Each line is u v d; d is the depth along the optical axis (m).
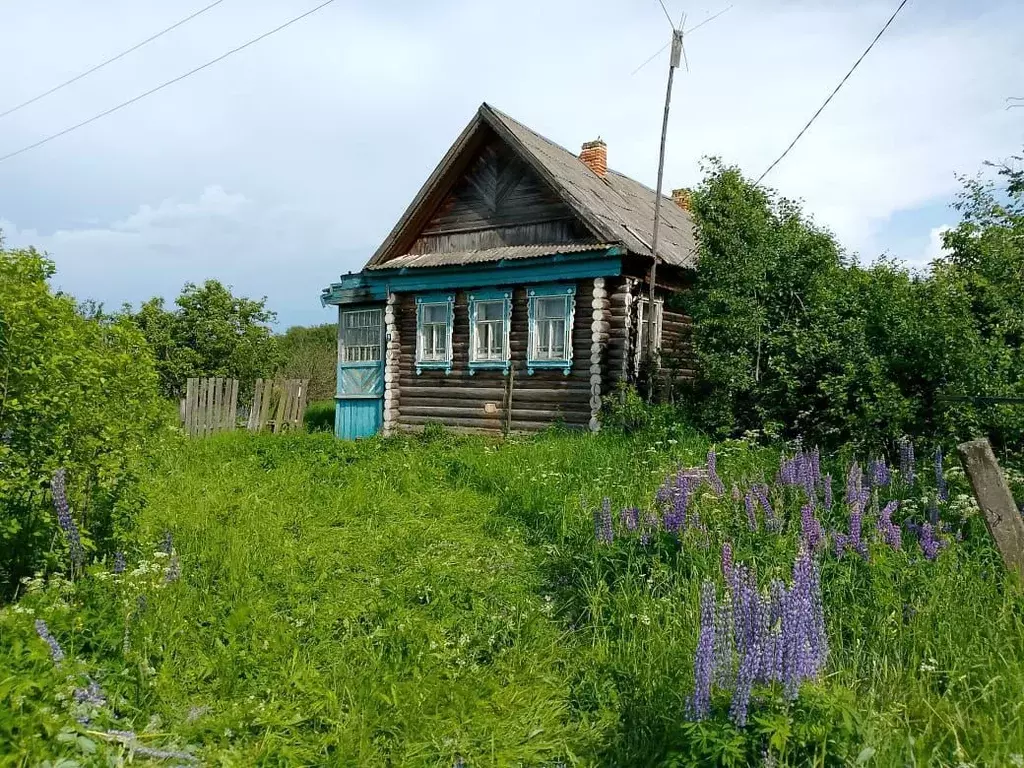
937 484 6.93
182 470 10.48
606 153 18.31
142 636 4.69
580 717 4.40
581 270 12.95
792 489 6.88
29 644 4.07
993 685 3.93
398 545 7.20
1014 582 4.86
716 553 5.71
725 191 11.49
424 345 15.39
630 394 11.87
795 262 11.24
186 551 6.62
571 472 9.52
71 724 3.73
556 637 5.29
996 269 9.03
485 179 15.30
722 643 3.48
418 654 4.95
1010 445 8.49
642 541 6.09
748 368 10.94
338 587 6.11
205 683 4.58
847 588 5.09
